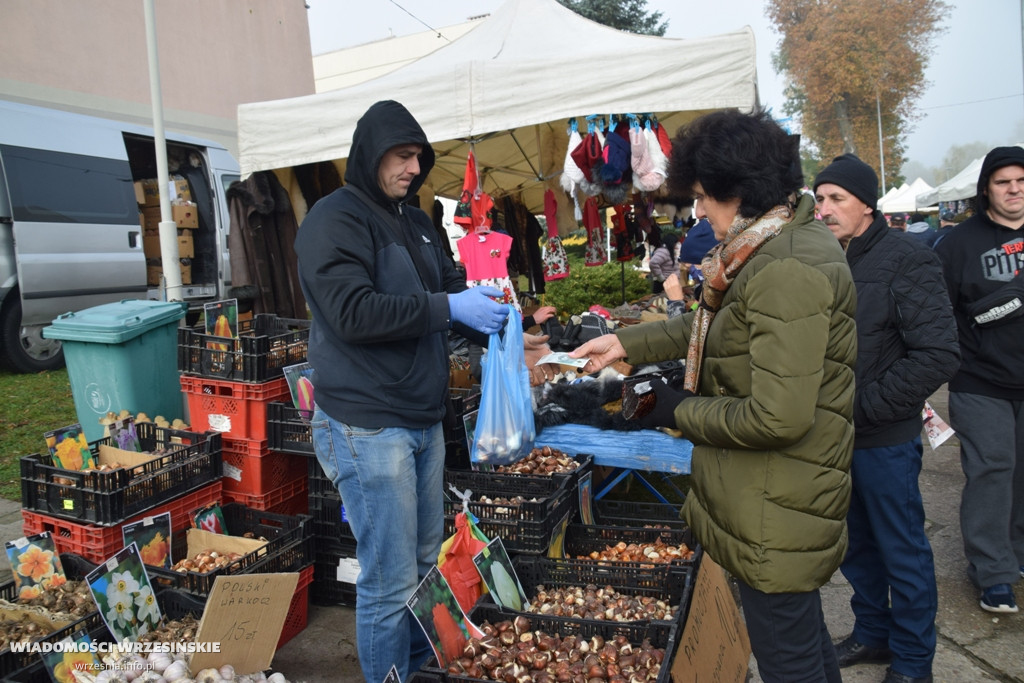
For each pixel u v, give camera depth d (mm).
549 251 6449
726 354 1663
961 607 3082
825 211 2434
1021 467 3029
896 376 2291
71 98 9953
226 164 9352
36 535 2744
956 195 14852
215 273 9070
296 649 2832
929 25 41344
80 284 7609
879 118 39969
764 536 1616
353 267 2008
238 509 3254
